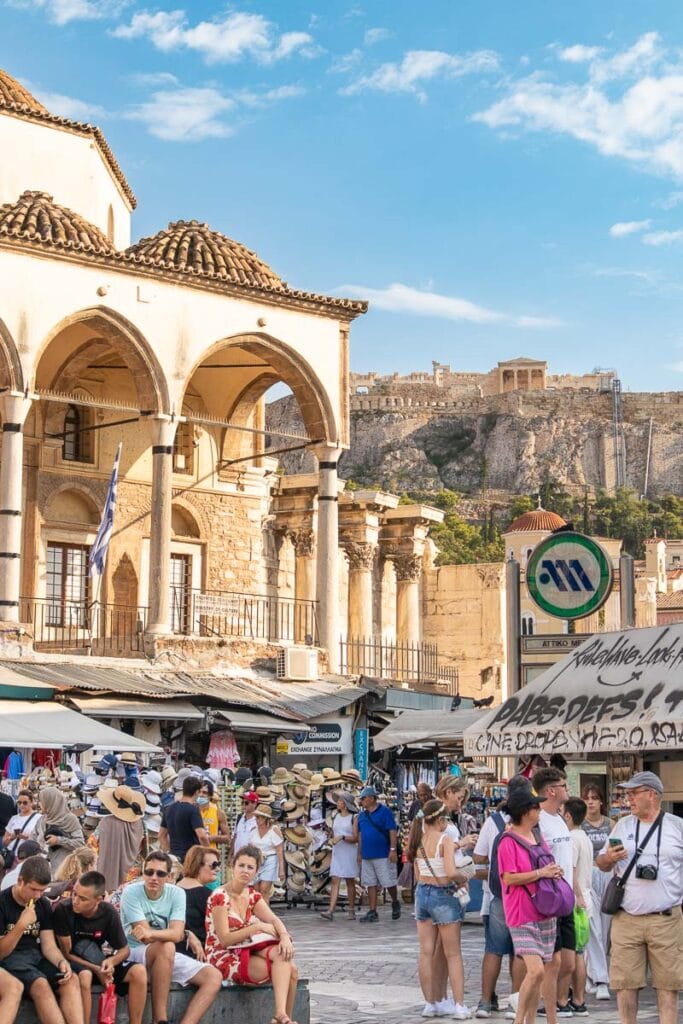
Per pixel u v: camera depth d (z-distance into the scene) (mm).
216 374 43500
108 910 14227
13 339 34750
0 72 43219
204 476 43531
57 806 21578
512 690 28219
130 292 36844
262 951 14836
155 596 36875
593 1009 17328
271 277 40562
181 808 20859
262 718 35125
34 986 13547
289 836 30312
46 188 41000
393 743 32344
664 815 14102
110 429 41500
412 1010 17141
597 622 74188
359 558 52438
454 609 58344
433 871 16688
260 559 45438
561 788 15727
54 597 40000
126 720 34094
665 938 13805
